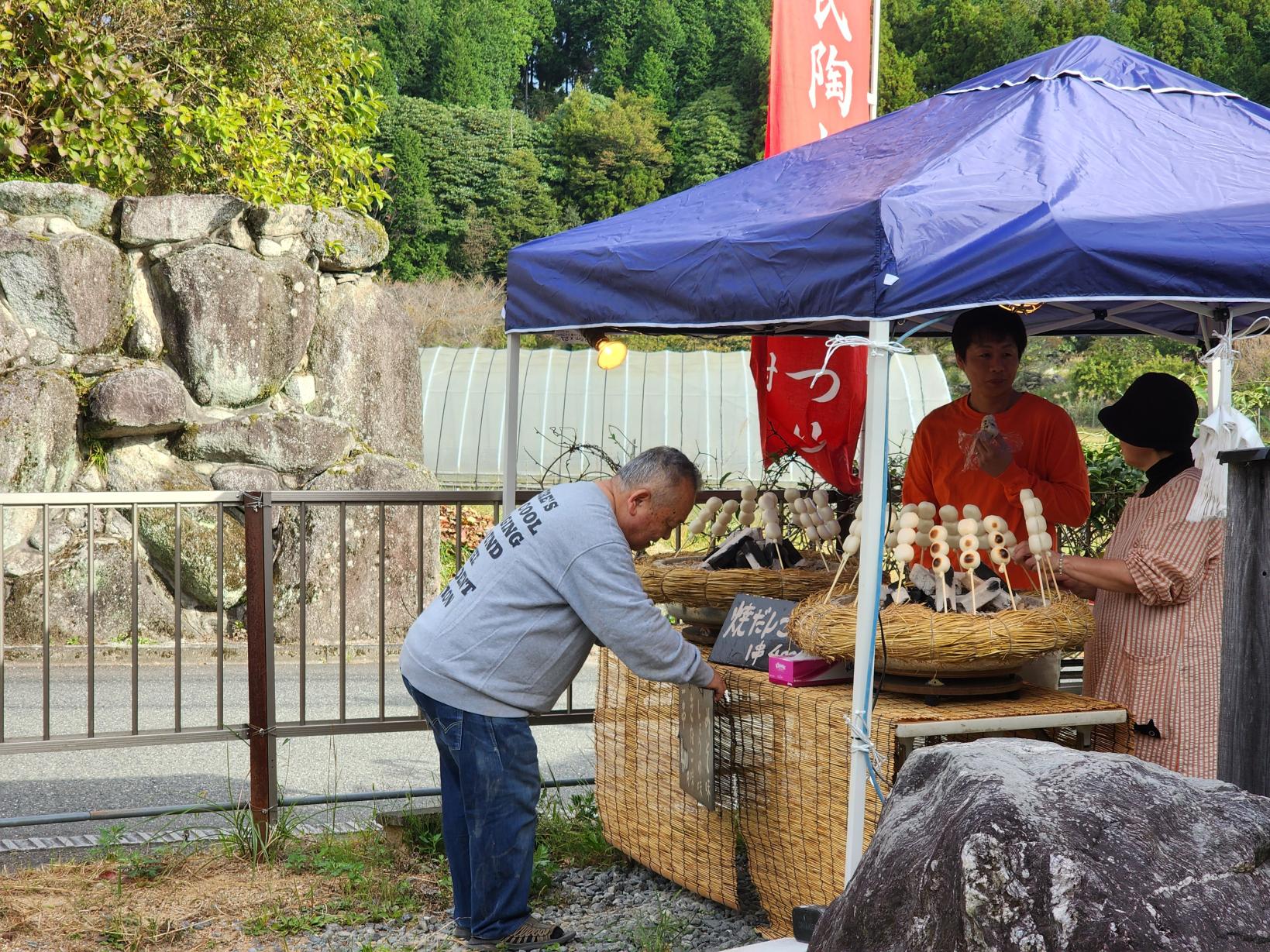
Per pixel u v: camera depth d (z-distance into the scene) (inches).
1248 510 101.3
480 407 642.8
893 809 85.4
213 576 373.1
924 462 172.1
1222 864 71.9
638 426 630.5
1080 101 142.6
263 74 483.8
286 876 170.2
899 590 135.9
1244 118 148.3
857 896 81.3
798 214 131.9
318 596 379.6
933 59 2281.0
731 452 615.2
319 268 407.8
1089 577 133.9
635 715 170.2
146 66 452.1
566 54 2906.0
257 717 176.4
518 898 144.6
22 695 303.0
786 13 245.8
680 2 2783.0
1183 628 131.0
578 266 155.6
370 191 505.0
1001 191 119.3
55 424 356.2
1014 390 171.6
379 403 413.4
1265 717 99.3
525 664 139.0
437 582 401.4
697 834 156.8
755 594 160.1
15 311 361.1
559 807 199.3
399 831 181.5
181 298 382.0
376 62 514.0
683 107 2694.4
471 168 2132.1
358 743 259.0
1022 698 135.9
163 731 175.6
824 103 246.2
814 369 226.8
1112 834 72.1
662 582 165.3
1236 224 115.9
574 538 136.7
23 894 160.1
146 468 373.4
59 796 214.8
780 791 141.7
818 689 138.6
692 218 150.7
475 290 1835.6
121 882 165.5
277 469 385.1
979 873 70.7
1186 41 2092.8
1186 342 230.5
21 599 352.2
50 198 373.4
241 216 393.7
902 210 116.9
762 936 147.9
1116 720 131.1
